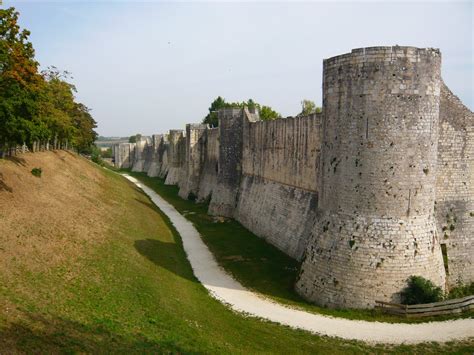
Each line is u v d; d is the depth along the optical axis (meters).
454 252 26.77
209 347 17.03
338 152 23.17
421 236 21.98
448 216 26.92
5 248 20.58
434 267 22.09
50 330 14.65
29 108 26.23
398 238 21.66
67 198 36.91
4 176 32.12
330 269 22.67
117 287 21.33
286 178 37.84
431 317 20.66
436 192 26.92
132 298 20.42
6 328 13.66
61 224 28.52
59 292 18.28
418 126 21.88
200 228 45.25
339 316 21.09
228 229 44.59
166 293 22.78
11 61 24.52
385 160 21.78
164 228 42.94
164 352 15.70
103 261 24.72
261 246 37.16
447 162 26.98
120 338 15.88
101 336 15.57
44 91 40.06
